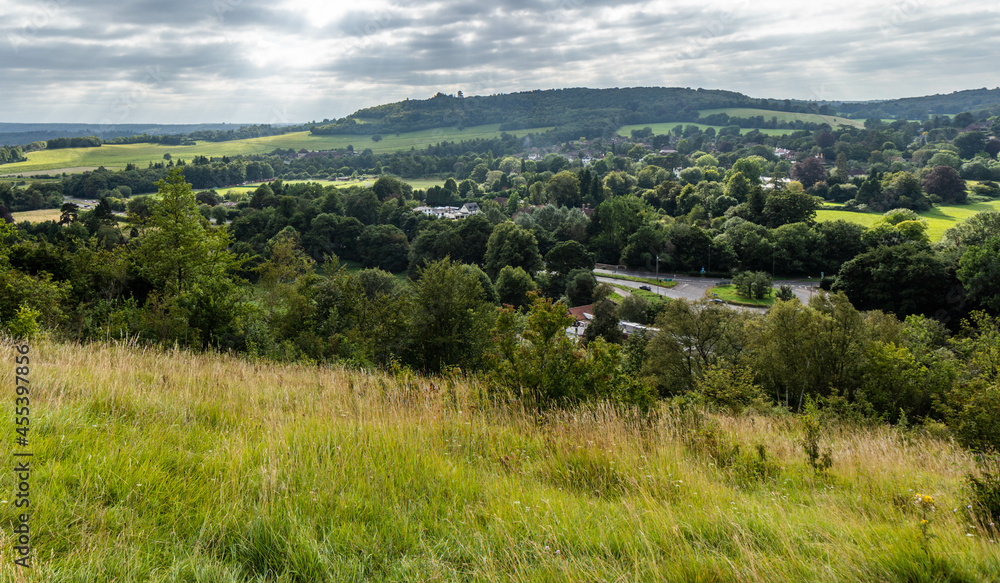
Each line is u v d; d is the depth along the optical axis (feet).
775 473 19.63
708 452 20.17
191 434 16.66
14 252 81.97
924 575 9.93
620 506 13.83
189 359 34.27
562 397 27.17
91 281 82.64
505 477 15.20
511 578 9.66
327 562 9.81
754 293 234.79
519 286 229.04
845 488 18.63
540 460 17.79
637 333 145.89
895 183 406.82
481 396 26.37
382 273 199.82
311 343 67.46
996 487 14.28
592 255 273.54
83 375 22.54
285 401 23.12
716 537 11.92
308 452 14.88
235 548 10.30
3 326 40.27
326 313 88.89
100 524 10.39
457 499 13.42
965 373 71.61
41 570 8.48
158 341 48.83
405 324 79.25
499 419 23.22
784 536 11.76
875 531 12.47
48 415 15.72
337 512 11.78
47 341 34.63
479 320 81.51
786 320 87.61
